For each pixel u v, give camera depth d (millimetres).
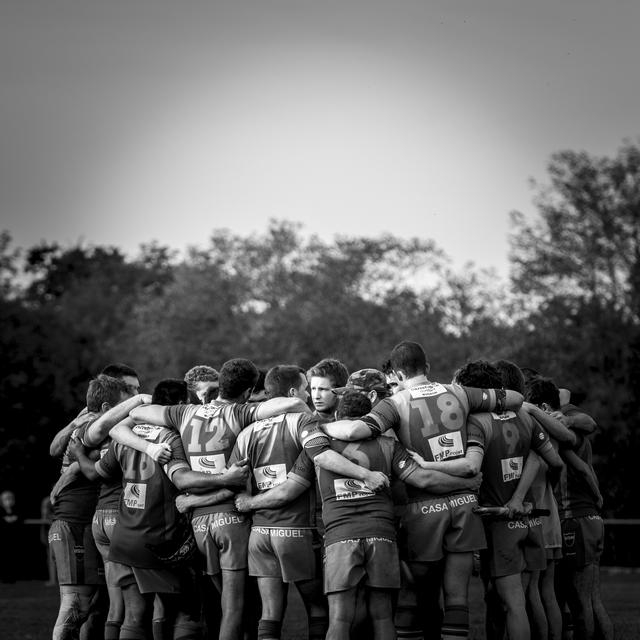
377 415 14445
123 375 17812
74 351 80688
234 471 14641
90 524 16875
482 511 14562
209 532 14859
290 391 15320
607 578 42125
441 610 16078
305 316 83938
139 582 14969
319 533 14883
